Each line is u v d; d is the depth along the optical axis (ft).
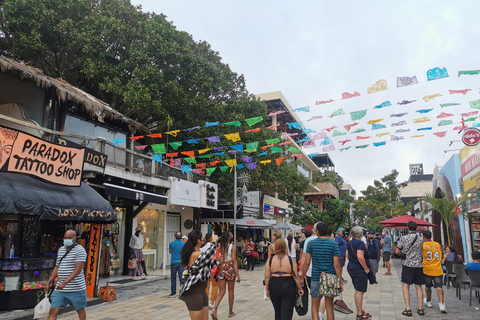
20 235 30.83
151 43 52.44
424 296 33.42
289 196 88.89
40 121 38.09
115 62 55.88
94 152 32.48
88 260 30.76
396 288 39.19
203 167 53.21
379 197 144.87
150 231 54.90
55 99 39.22
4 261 25.20
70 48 52.03
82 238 31.30
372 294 35.09
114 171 39.91
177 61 54.03
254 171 63.16
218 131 56.03
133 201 49.39
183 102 53.36
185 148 59.67
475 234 62.69
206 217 71.10
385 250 54.03
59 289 18.61
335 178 182.50
